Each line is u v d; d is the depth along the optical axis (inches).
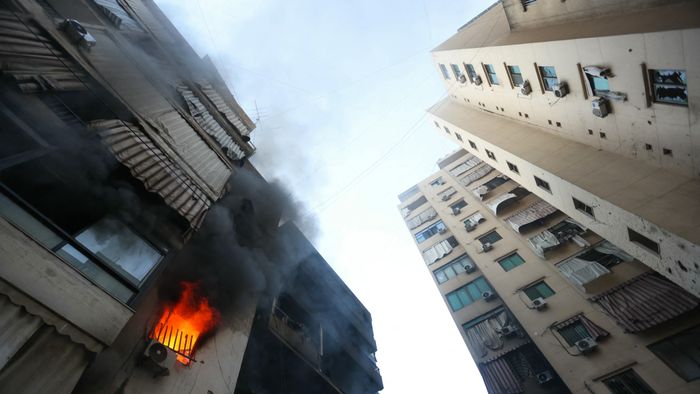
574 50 425.1
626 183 411.8
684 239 321.4
